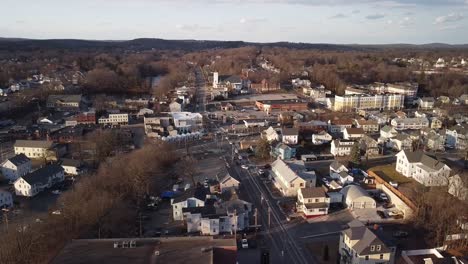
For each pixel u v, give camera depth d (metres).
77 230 71.69
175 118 166.62
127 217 80.31
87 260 52.34
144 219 84.31
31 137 146.88
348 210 88.06
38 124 171.38
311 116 180.38
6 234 69.75
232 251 56.44
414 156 106.25
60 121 176.38
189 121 165.62
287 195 96.31
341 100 197.38
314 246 73.38
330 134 148.38
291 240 75.69
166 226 81.31
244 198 95.31
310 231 79.12
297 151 130.75
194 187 94.06
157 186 101.44
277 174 104.56
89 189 86.25
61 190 101.69
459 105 196.50
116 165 101.06
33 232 69.69
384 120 169.38
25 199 95.75
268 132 145.50
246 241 74.12
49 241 68.75
